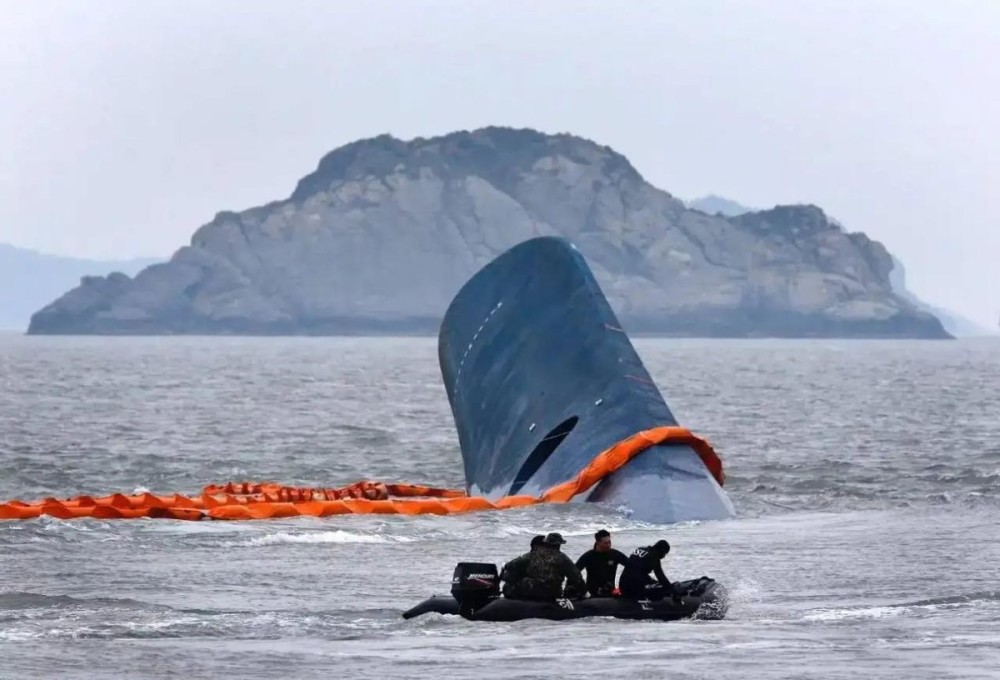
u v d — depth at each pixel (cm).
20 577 9125
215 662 6725
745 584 9094
